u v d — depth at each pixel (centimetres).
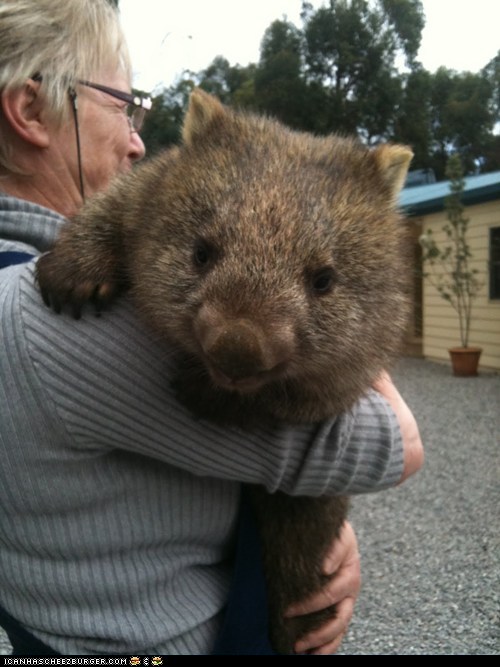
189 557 60
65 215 76
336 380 61
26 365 53
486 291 435
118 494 57
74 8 73
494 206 422
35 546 56
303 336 59
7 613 59
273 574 73
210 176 61
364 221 64
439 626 147
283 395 59
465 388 385
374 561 176
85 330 55
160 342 57
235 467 58
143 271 61
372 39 888
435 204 463
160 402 55
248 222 58
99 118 76
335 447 60
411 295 73
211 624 60
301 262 59
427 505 211
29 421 53
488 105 984
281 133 70
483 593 159
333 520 75
